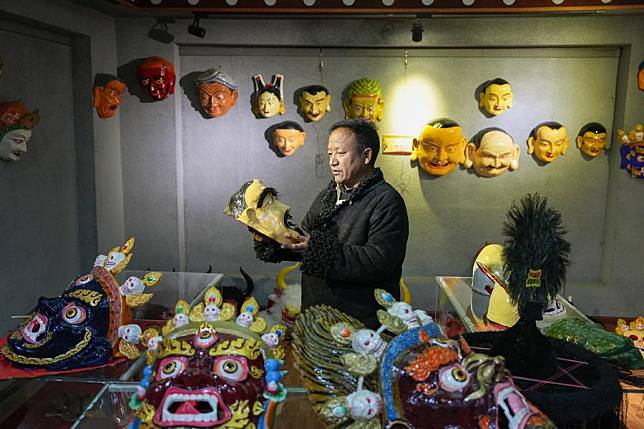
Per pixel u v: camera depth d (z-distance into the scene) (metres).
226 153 4.05
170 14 3.60
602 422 1.36
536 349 1.35
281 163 4.07
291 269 3.26
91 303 1.70
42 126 3.18
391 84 3.94
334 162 1.81
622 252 3.94
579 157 4.00
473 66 3.90
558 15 3.61
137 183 3.93
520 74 3.90
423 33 3.72
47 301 1.68
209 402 1.06
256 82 3.82
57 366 1.63
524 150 4.00
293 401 1.43
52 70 3.27
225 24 3.75
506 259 1.52
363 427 1.01
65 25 3.15
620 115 3.85
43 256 3.22
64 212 3.43
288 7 3.41
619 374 1.63
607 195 4.04
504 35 3.70
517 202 4.05
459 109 3.96
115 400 1.59
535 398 1.21
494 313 2.30
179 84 3.94
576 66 3.87
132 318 2.10
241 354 1.13
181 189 4.06
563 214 4.07
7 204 2.89
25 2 2.78
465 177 4.04
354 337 1.07
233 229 4.15
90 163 3.54
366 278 1.70
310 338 1.16
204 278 2.76
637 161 3.76
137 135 3.88
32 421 1.60
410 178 4.06
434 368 0.99
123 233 3.96
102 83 3.58
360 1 3.38
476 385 0.98
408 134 3.99
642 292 3.97
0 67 2.63
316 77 3.95
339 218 1.85
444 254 4.15
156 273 1.84
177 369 1.09
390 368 1.02
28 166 3.06
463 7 3.36
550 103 3.93
